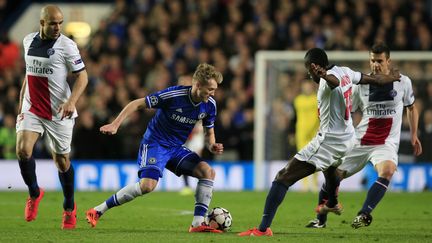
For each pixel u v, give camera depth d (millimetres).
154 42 77438
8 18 88312
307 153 31391
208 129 33406
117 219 39719
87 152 67250
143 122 66938
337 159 31812
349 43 72688
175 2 80500
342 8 77562
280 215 42625
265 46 74938
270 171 67250
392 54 65188
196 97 32000
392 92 35250
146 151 32438
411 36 74688
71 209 34188
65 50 32250
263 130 66750
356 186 65688
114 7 88375
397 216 42594
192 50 74875
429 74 64875
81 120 67438
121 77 75500
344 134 31375
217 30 76938
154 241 29156
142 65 75375
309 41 74312
